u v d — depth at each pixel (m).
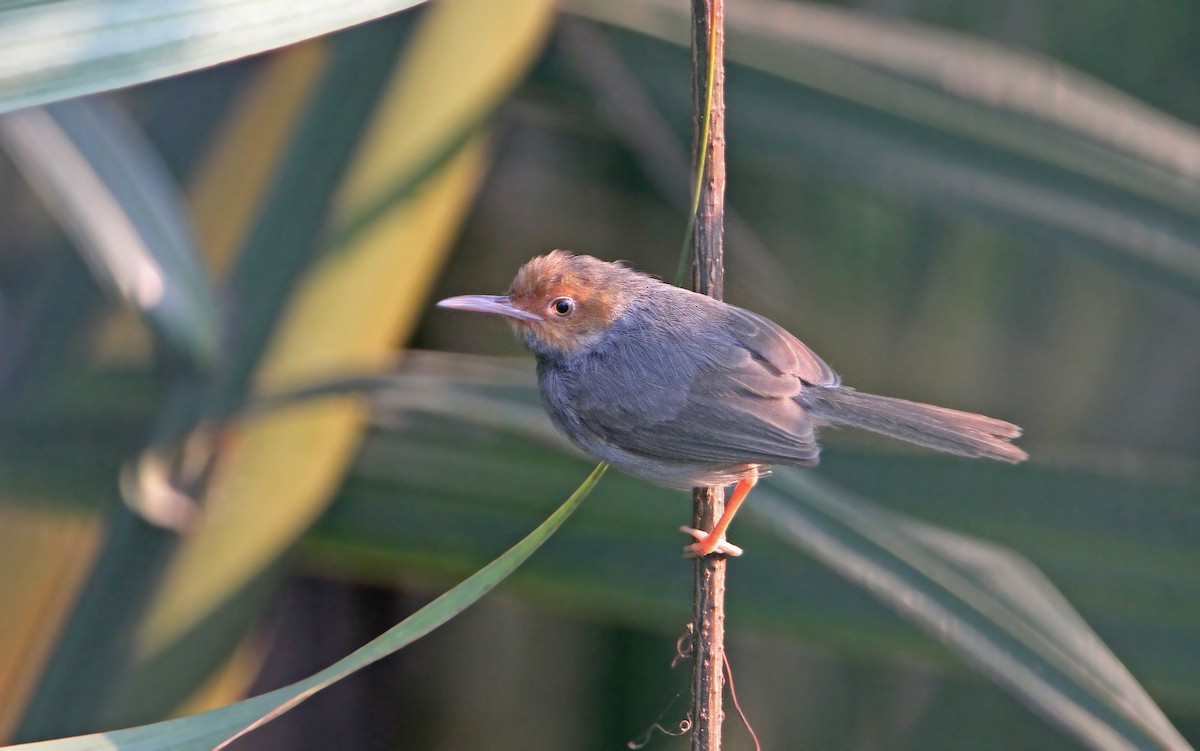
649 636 3.55
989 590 3.46
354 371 3.47
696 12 3.47
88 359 3.49
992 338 3.55
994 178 3.49
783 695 3.55
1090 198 3.48
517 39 3.49
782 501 3.46
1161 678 3.48
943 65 3.49
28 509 3.48
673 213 3.57
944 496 3.49
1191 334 3.55
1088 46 3.55
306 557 3.49
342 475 3.49
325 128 3.49
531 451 3.49
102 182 3.46
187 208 3.49
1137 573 3.48
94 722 3.47
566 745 3.55
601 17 3.50
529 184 3.58
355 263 3.49
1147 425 3.55
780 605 3.49
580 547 3.49
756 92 3.49
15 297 3.53
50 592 3.49
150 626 3.48
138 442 3.48
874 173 3.49
